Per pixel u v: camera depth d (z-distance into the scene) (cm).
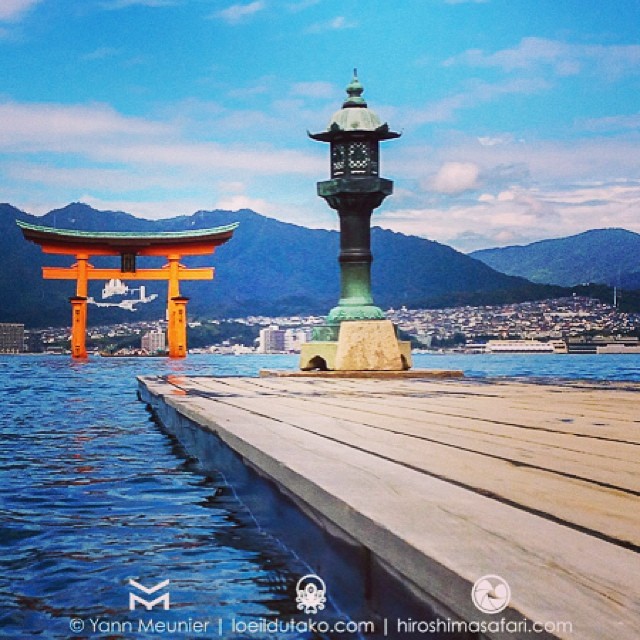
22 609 368
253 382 1286
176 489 673
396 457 431
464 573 217
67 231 10906
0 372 5347
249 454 503
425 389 1040
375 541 278
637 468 389
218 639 324
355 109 1466
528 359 11288
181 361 11175
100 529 529
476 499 317
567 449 458
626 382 1184
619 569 220
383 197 1486
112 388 2831
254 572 419
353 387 1103
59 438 1081
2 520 561
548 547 243
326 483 354
